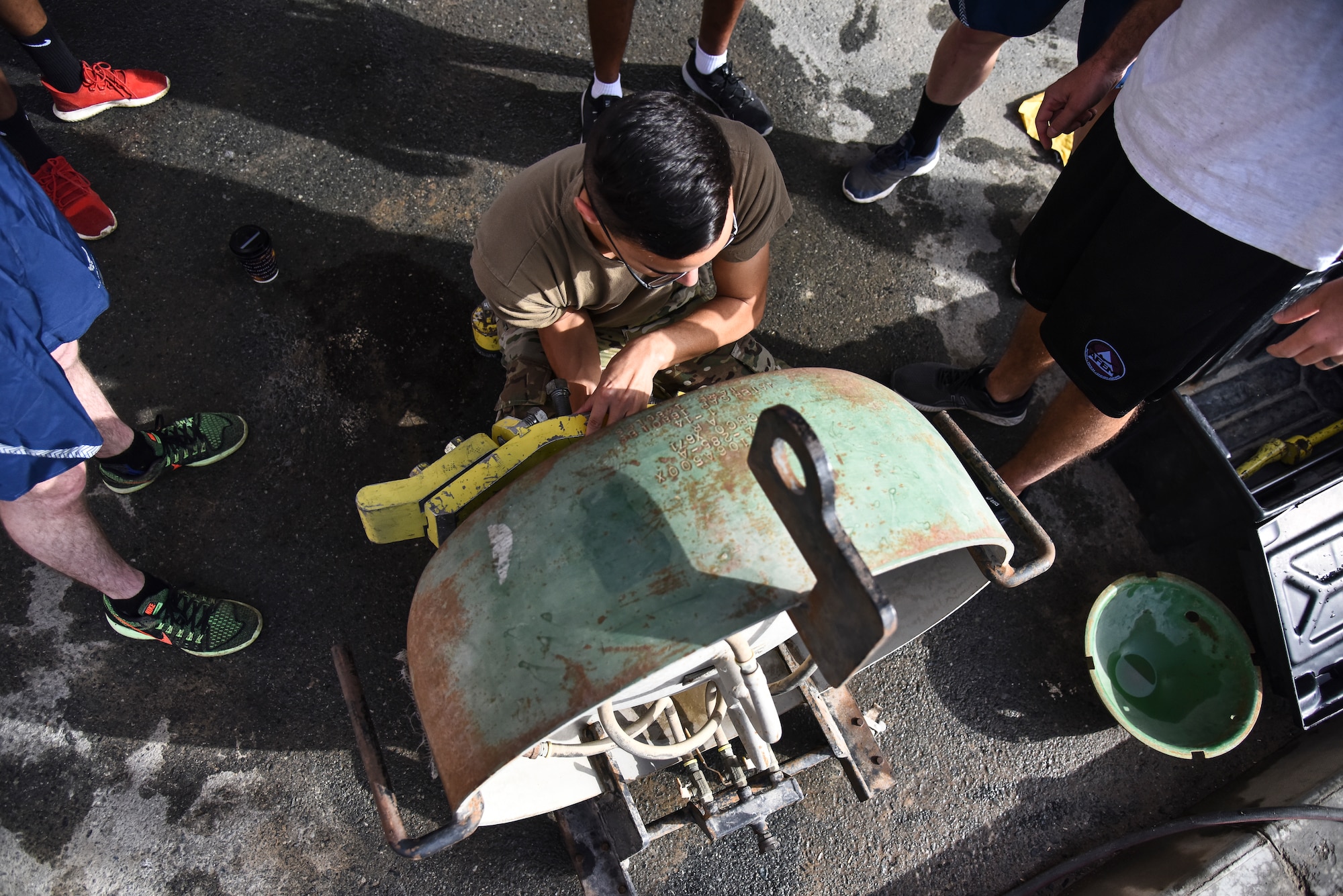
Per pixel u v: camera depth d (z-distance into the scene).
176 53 2.88
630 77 3.07
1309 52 1.23
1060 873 2.17
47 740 2.18
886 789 2.19
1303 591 2.24
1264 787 2.21
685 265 1.40
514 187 1.67
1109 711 2.30
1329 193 1.32
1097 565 2.56
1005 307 2.89
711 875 2.18
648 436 1.25
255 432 2.50
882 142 3.07
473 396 2.59
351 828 2.18
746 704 1.47
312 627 2.34
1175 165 1.46
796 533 1.00
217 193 2.73
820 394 1.33
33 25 2.43
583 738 1.84
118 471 2.29
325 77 2.90
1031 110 3.12
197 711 2.24
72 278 1.64
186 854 2.12
